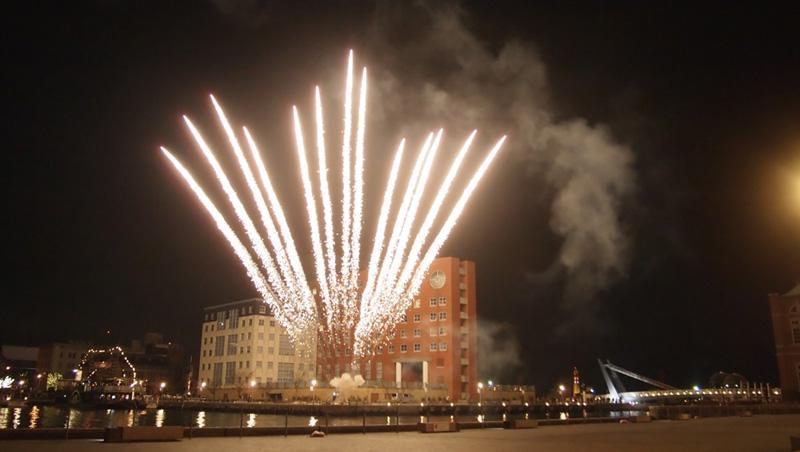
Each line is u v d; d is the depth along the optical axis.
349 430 43.28
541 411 143.00
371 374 149.75
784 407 88.69
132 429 33.62
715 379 191.38
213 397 151.75
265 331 175.38
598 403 162.62
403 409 109.19
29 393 181.50
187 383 196.12
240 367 174.75
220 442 33.94
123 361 190.75
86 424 88.06
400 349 147.12
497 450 30.77
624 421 62.06
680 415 70.38
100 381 172.62
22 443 32.00
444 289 145.00
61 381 183.00
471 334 146.38
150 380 199.00
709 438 39.44
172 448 29.78
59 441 33.62
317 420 93.56
